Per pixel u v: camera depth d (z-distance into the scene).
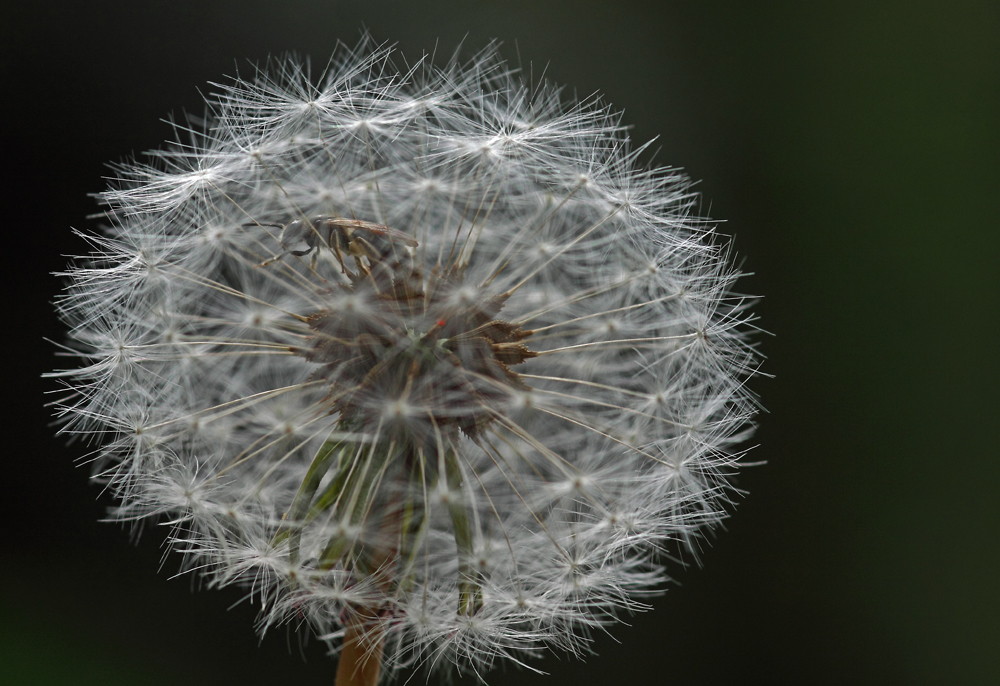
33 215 0.28
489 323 0.22
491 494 0.22
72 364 0.28
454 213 0.23
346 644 0.22
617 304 0.23
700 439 0.23
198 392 0.23
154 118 0.28
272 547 0.22
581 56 0.28
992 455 0.29
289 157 0.23
